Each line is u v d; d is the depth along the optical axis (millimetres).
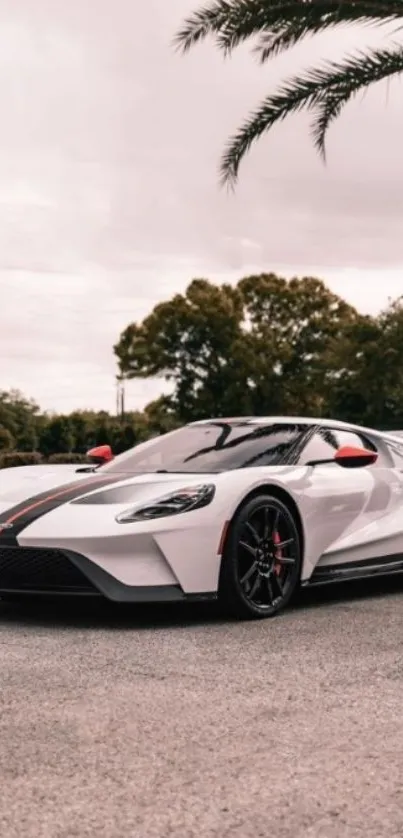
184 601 4992
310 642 4535
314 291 59344
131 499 5090
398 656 4211
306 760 2805
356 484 5875
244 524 5176
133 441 54406
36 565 4953
